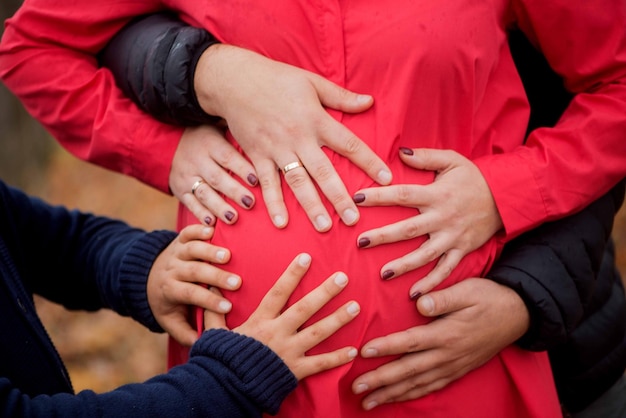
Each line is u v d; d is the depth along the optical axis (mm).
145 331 4410
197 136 1677
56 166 6359
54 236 1895
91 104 1748
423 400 1575
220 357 1414
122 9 1738
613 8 1566
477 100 1604
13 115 6297
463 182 1549
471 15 1538
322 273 1496
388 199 1497
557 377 1914
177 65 1587
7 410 1274
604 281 1903
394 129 1527
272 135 1518
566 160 1592
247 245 1543
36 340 1523
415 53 1509
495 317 1551
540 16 1590
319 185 1494
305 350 1478
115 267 1773
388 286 1513
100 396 1354
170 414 1334
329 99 1534
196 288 1585
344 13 1551
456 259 1545
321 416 1485
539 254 1609
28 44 1765
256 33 1570
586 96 1650
